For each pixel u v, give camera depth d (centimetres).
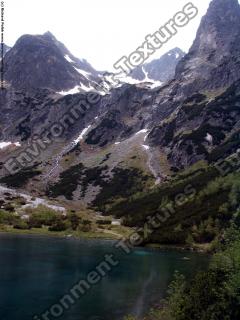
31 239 15825
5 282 8019
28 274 8856
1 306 6406
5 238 15550
